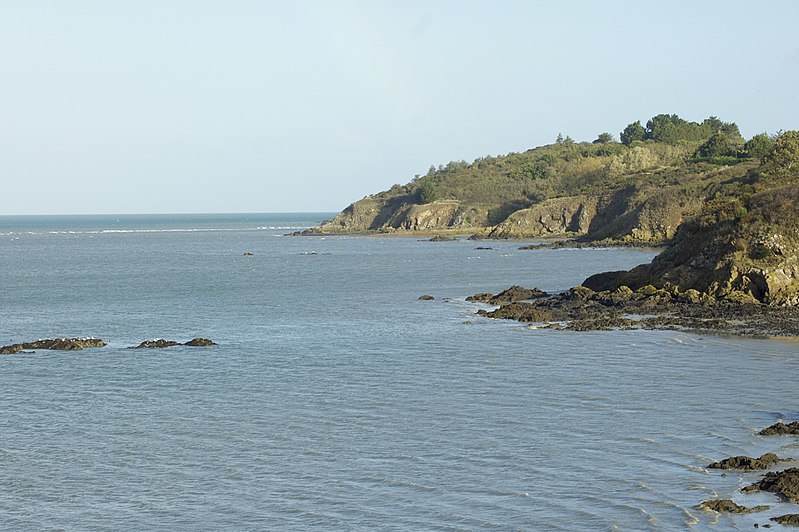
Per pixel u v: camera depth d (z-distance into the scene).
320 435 35.22
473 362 50.28
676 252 77.31
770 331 57.84
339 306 81.19
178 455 32.84
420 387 43.81
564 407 39.06
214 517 26.92
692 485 28.59
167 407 40.44
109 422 37.78
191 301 87.88
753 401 39.50
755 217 72.25
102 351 56.34
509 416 37.69
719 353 51.16
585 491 28.36
